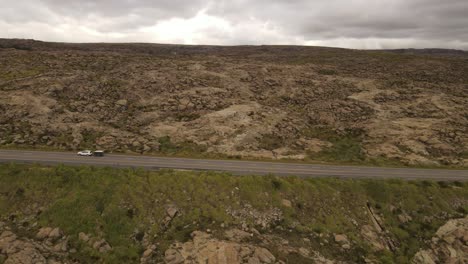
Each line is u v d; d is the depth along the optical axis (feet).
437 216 109.40
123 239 92.53
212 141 164.35
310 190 112.47
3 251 83.46
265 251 86.94
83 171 112.06
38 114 169.17
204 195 105.60
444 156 158.61
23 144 144.25
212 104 204.85
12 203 100.73
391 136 178.81
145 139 162.30
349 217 106.42
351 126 196.44
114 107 195.42
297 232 98.94
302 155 156.76
